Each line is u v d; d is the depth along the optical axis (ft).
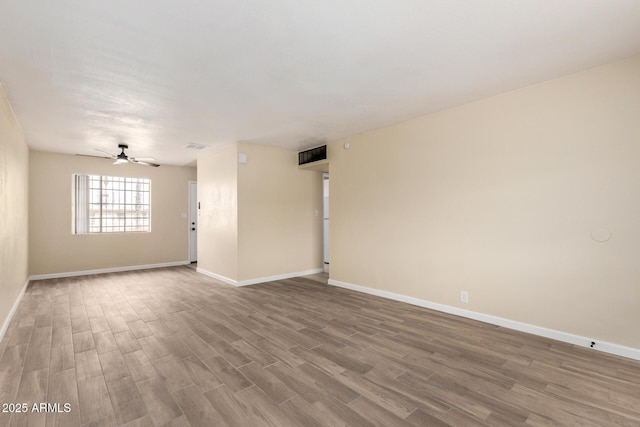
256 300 13.78
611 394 6.52
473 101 10.97
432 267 12.25
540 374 7.31
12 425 5.54
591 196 8.66
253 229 17.13
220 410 6.01
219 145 17.28
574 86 8.90
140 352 8.54
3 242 9.88
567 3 5.93
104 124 13.12
